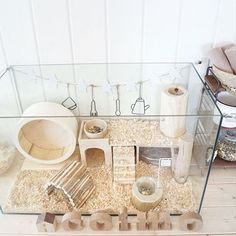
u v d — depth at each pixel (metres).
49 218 0.95
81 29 0.99
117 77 1.10
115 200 1.03
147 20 0.97
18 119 1.02
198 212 1.01
